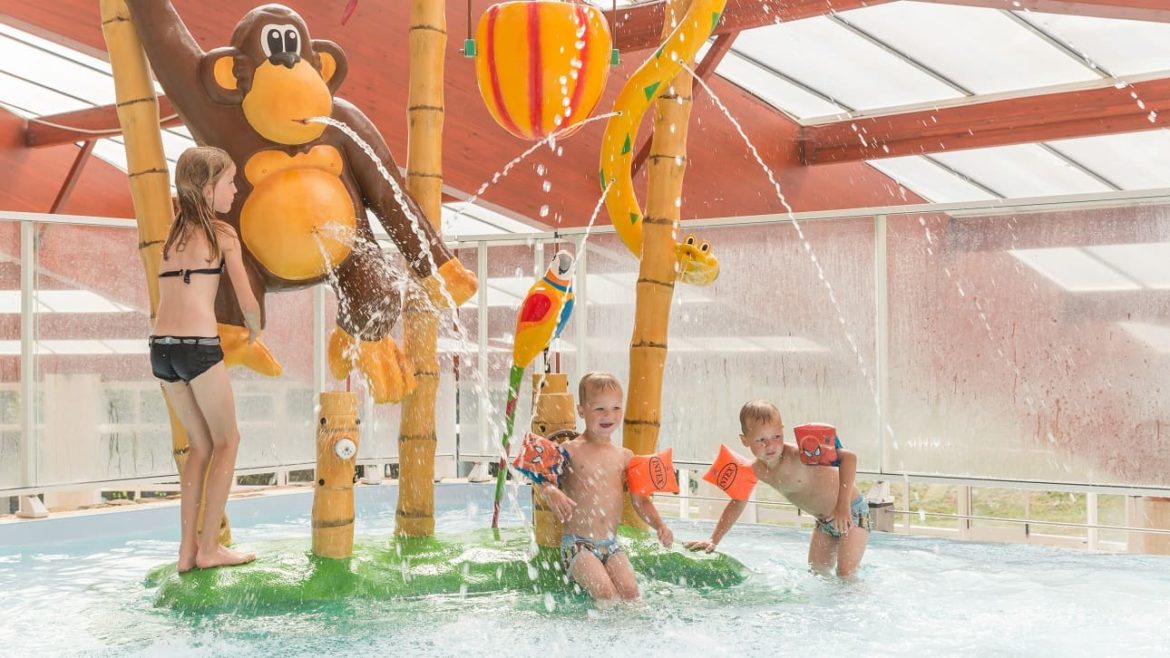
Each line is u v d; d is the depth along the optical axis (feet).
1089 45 26.02
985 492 23.97
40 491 18.39
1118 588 11.97
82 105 34.78
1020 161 32.73
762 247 19.72
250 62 12.26
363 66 26.91
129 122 13.10
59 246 18.92
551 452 11.84
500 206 29.63
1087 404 17.17
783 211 33.19
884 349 18.66
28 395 18.39
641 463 12.12
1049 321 17.48
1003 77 28.76
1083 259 17.25
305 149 12.71
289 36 12.44
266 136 12.44
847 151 32.96
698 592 11.74
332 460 12.10
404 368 13.58
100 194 38.91
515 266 21.39
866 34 26.96
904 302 18.56
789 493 13.42
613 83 30.78
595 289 20.68
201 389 11.52
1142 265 16.79
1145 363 16.75
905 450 18.48
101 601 11.83
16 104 35.27
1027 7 21.83
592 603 11.21
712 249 20.16
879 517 18.10
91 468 19.03
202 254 11.50
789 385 19.40
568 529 11.85
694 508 21.43
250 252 12.51
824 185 34.47
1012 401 17.70
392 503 20.61
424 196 14.29
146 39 12.40
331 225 12.60
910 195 37.09
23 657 9.41
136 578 13.44
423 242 13.44
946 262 18.26
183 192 11.55
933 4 24.71
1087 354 17.17
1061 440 17.34
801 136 33.91
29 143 36.47
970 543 15.71
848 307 18.98
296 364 21.26
